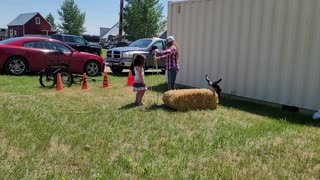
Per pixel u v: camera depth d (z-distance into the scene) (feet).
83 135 18.20
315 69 25.25
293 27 26.48
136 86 26.81
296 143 18.45
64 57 44.04
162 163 14.85
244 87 30.81
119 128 20.07
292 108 27.17
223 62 32.68
